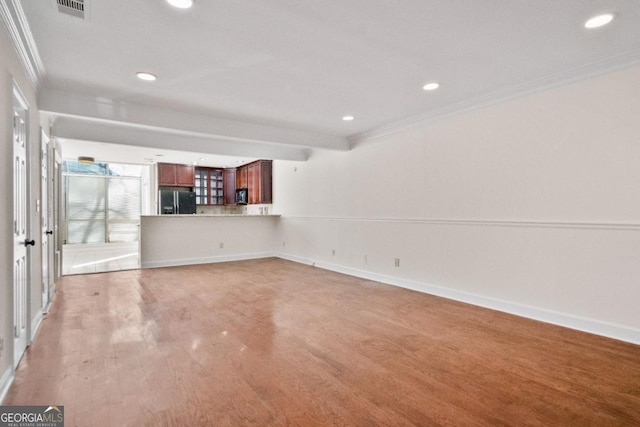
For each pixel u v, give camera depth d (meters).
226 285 4.63
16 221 2.23
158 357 2.34
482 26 2.17
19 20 1.96
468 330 2.89
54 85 3.08
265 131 4.61
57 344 2.55
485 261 3.58
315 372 2.14
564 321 2.97
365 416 1.68
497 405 1.78
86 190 9.43
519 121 3.28
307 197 6.48
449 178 3.94
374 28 2.18
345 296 4.04
